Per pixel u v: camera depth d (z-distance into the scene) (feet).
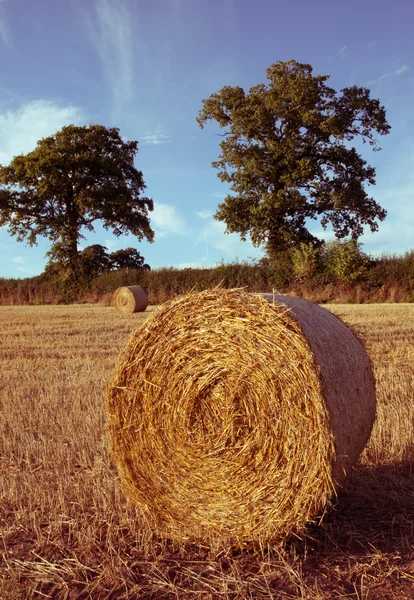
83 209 142.20
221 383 13.02
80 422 21.18
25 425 21.45
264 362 12.55
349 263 96.68
